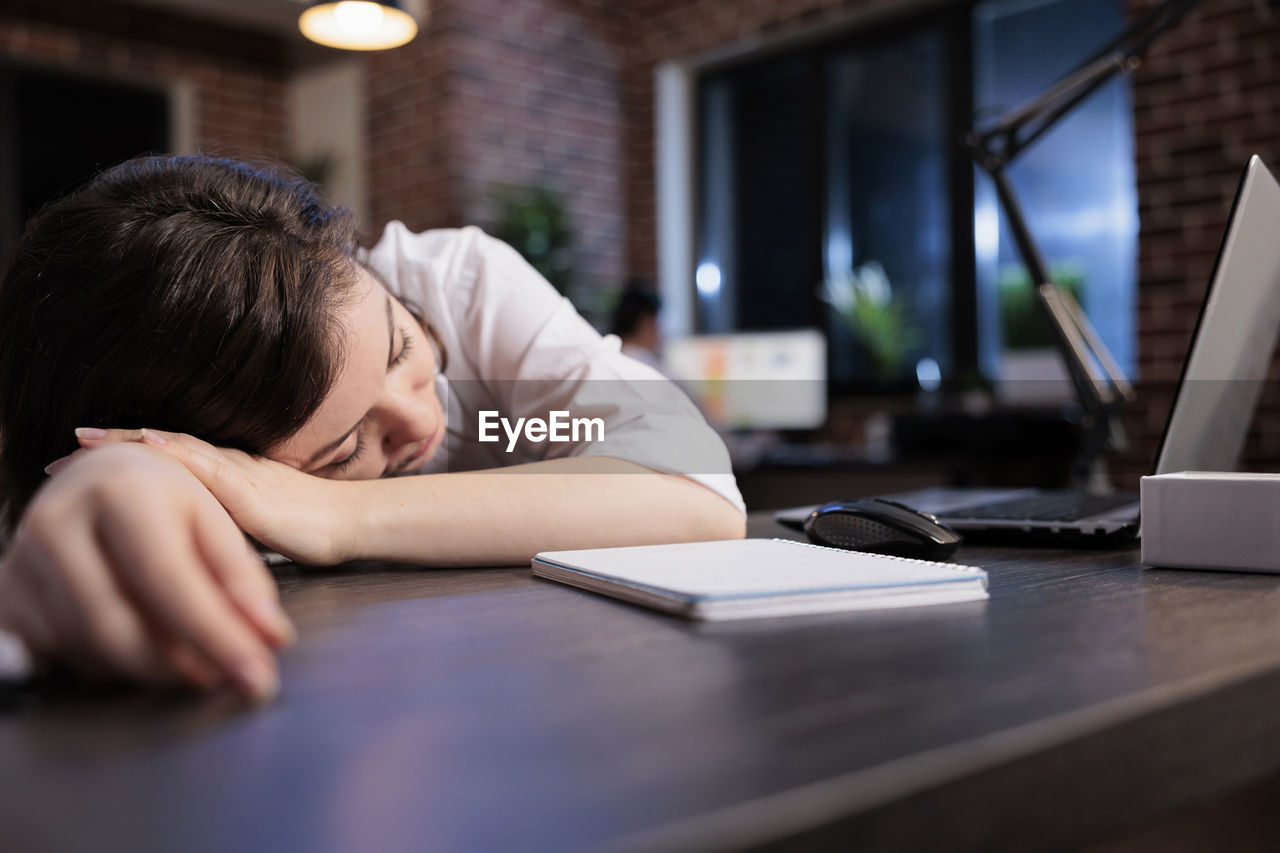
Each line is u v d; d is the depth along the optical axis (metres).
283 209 0.66
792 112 4.90
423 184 4.80
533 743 0.30
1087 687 0.35
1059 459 3.17
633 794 0.25
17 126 4.74
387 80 4.97
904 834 0.26
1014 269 4.29
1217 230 3.24
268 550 0.77
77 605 0.35
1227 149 3.22
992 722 0.31
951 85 4.27
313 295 0.64
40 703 0.35
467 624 0.50
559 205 4.62
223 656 0.33
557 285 4.64
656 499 0.77
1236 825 0.51
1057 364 3.96
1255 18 3.17
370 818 0.24
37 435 0.64
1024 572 0.67
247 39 5.41
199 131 5.26
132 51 5.04
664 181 5.14
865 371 4.67
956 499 1.14
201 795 0.26
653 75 5.15
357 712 0.34
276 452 0.68
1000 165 1.90
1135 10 3.39
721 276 5.17
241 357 0.62
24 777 0.28
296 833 0.23
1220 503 0.66
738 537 0.81
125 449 0.41
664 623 0.49
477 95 4.71
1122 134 4.34
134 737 0.31
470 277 0.99
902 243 4.62
